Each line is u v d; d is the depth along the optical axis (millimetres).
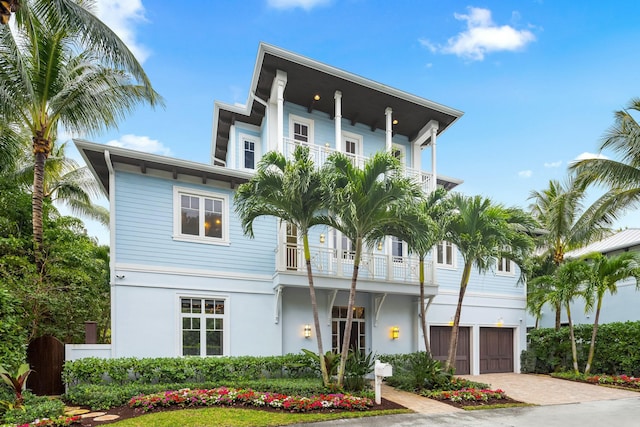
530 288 16391
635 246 17672
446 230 10750
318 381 9609
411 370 11102
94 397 7945
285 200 8969
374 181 8805
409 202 8695
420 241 9281
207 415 7156
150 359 9477
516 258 11477
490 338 15711
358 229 9273
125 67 9266
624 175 13117
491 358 15570
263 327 11469
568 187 15836
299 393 8492
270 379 10242
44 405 7043
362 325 13211
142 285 10281
